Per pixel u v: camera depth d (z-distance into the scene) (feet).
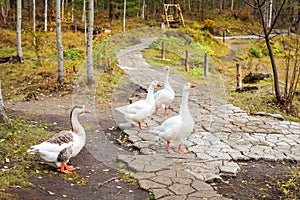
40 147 11.46
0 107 15.52
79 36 50.55
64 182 11.11
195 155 13.82
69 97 23.41
